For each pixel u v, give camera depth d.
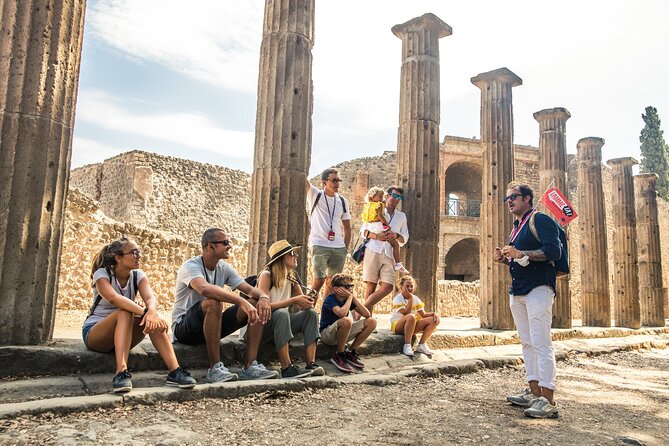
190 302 5.69
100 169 23.64
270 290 6.03
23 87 5.09
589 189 15.78
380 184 27.27
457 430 4.14
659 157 37.16
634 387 6.83
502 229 10.95
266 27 7.34
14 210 4.96
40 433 3.42
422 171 9.25
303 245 7.09
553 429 4.32
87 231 11.60
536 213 5.19
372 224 8.04
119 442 3.35
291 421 4.14
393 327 7.88
